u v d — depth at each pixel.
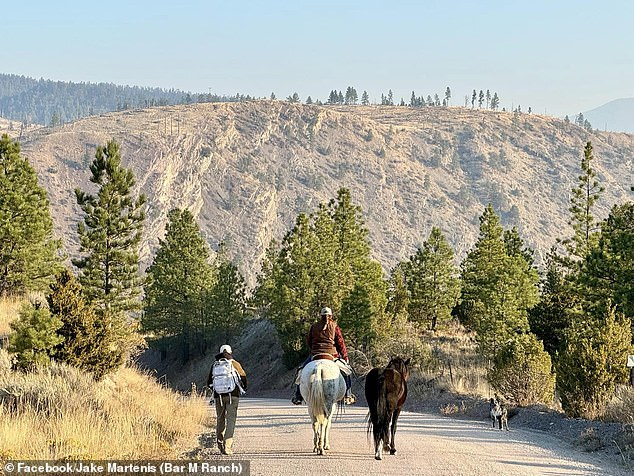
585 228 51.59
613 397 21.80
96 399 18.69
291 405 34.06
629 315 36.94
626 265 37.84
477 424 24.22
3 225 40.56
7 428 13.15
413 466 12.29
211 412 24.72
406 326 52.75
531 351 28.70
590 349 23.25
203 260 80.69
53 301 24.41
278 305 62.47
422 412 32.53
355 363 47.19
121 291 49.72
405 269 66.38
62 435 13.72
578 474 12.40
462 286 67.75
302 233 63.53
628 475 12.77
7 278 41.28
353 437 17.34
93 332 24.23
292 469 12.04
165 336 85.00
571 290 43.12
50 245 44.12
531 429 22.56
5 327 33.16
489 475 11.52
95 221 48.94
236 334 81.75
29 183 43.78
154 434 15.94
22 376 19.88
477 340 47.91
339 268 62.69
